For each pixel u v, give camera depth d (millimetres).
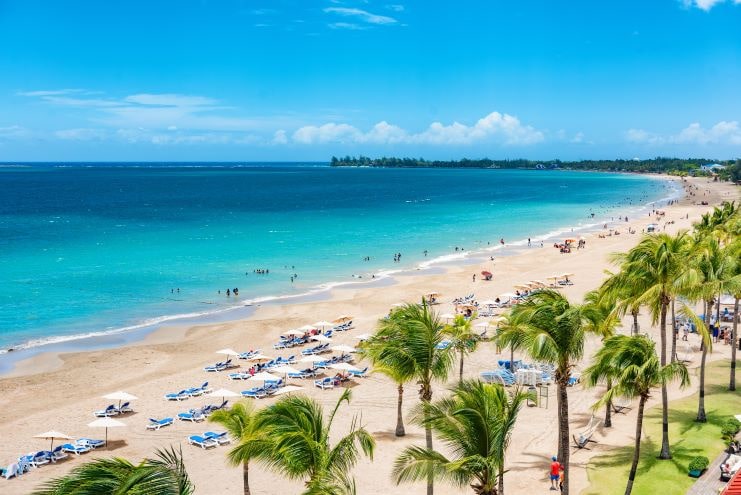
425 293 67312
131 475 11453
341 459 16406
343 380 40000
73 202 186875
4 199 195375
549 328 20797
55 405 36375
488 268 83000
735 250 35094
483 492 16078
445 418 16047
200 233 116250
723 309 55469
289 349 48781
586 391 36344
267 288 70562
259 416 17469
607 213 159250
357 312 59812
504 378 36906
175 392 38594
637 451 22328
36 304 61594
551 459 27422
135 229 121438
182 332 53156
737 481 21141
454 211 168125
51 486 11789
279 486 25953
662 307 26453
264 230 122000
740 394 34031
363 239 110688
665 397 26266
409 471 16109
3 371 42688
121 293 66938
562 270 79875
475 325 52781
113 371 42844
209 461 28625
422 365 22328
